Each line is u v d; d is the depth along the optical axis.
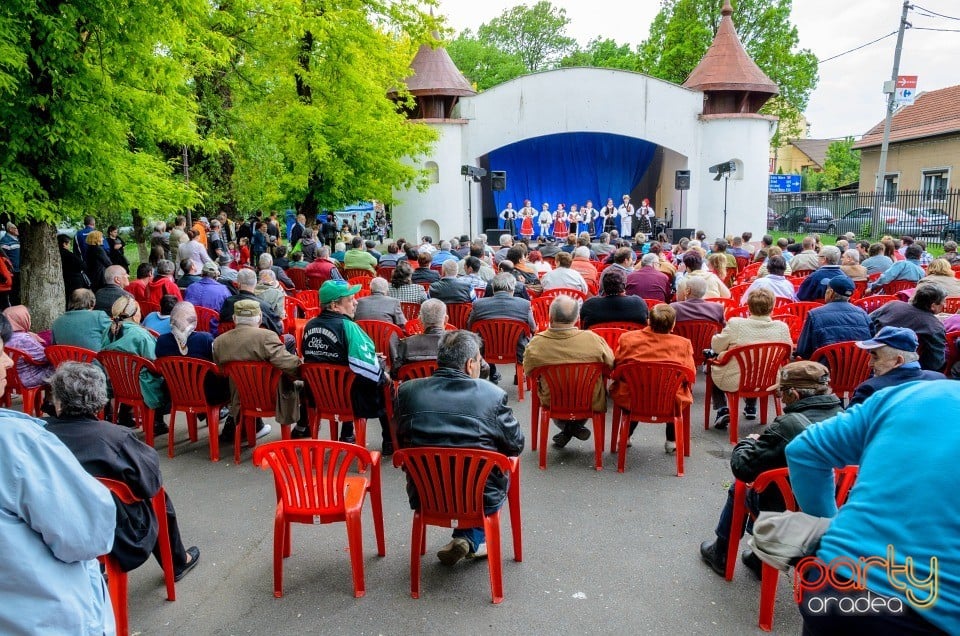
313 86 15.18
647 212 22.83
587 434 5.00
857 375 5.01
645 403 4.57
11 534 1.70
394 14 15.28
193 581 3.43
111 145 7.96
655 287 7.70
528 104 21.84
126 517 2.75
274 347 4.70
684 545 3.70
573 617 3.06
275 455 3.17
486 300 6.37
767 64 35.81
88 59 7.73
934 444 1.56
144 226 17.80
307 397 4.88
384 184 16.78
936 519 1.51
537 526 3.94
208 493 4.45
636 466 4.80
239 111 16.81
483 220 26.84
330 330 4.58
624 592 3.25
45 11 6.96
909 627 1.51
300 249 15.87
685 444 5.01
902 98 22.30
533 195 26.30
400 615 3.09
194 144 9.40
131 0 7.36
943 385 1.66
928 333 4.76
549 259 12.60
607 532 3.85
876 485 1.62
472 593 3.26
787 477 2.86
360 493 3.35
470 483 3.07
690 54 35.41
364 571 3.48
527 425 5.79
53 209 7.32
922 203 24.78
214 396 4.93
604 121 21.88
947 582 1.47
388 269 11.58
